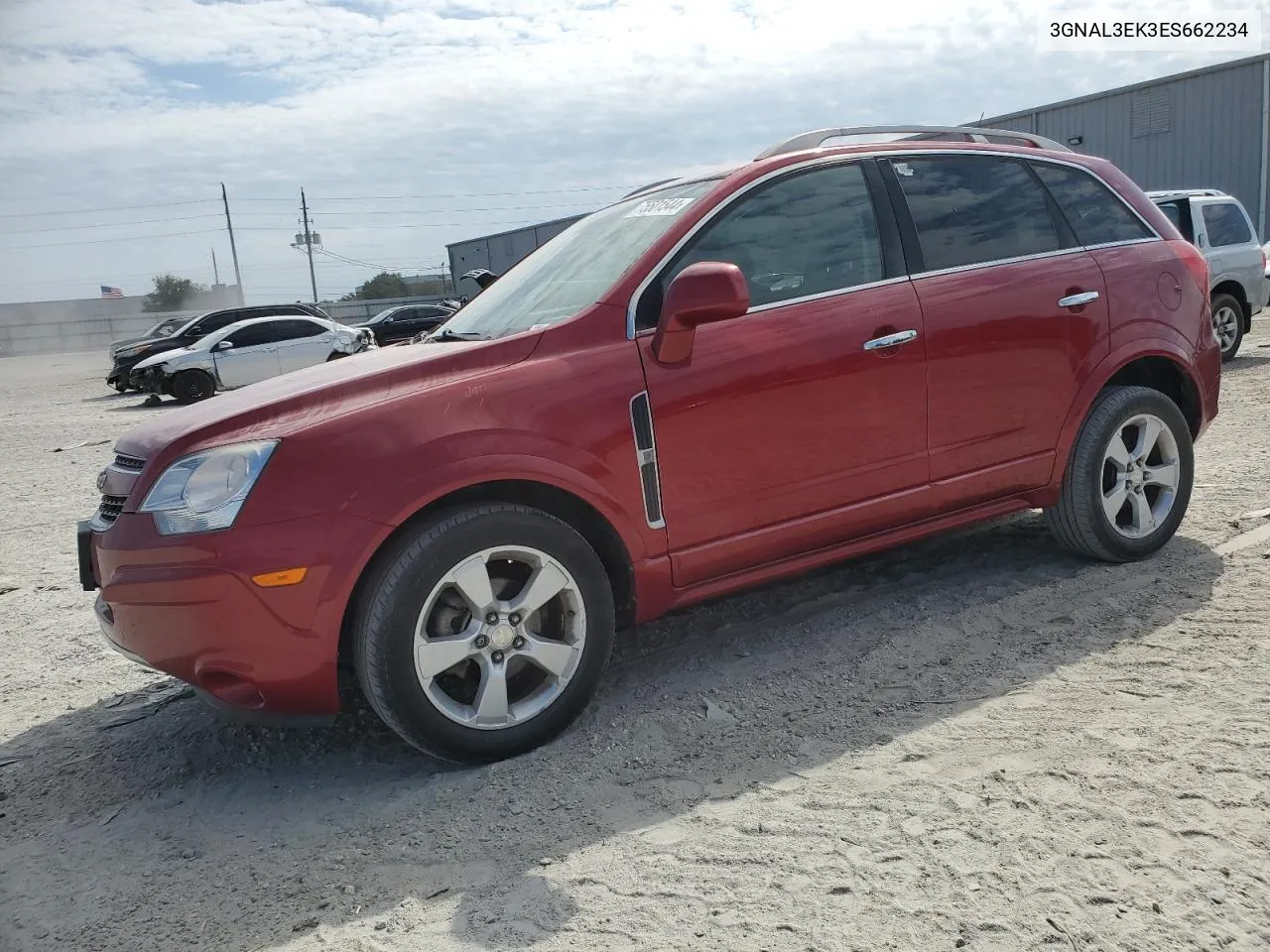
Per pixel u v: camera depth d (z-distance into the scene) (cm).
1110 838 227
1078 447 398
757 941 203
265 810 286
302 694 276
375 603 275
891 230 362
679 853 239
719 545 326
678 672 352
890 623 376
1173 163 2338
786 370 329
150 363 1812
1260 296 1077
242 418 285
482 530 283
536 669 306
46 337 6022
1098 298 396
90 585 305
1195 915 200
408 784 291
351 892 237
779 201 348
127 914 238
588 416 301
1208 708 283
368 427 279
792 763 278
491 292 403
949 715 297
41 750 339
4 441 1355
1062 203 406
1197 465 584
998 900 209
